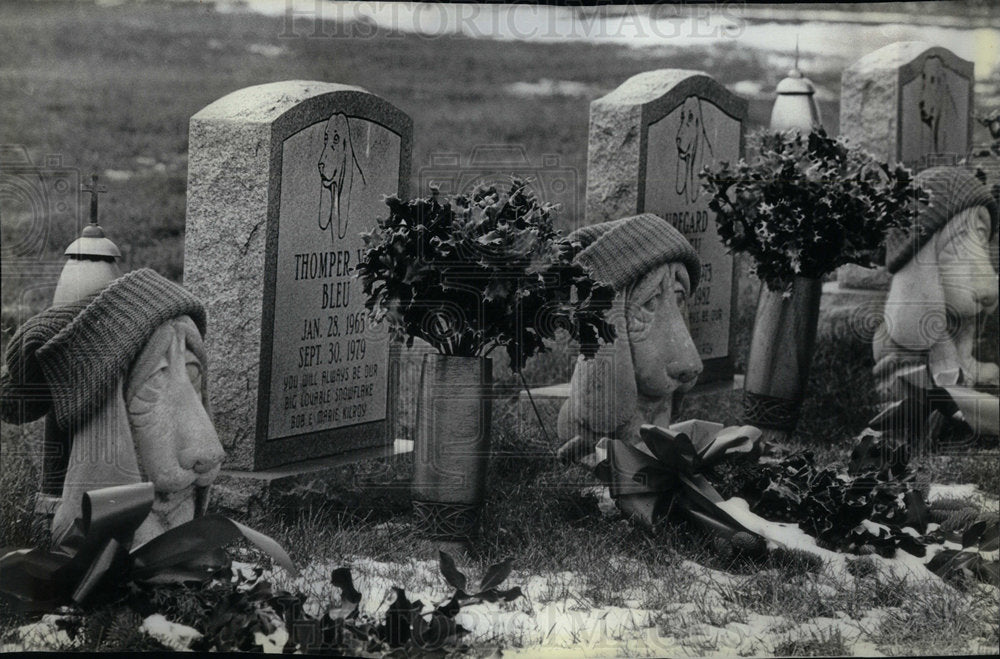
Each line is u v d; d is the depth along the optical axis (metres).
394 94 14.20
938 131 9.22
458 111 14.09
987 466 7.19
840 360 8.56
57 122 12.52
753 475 6.37
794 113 8.95
